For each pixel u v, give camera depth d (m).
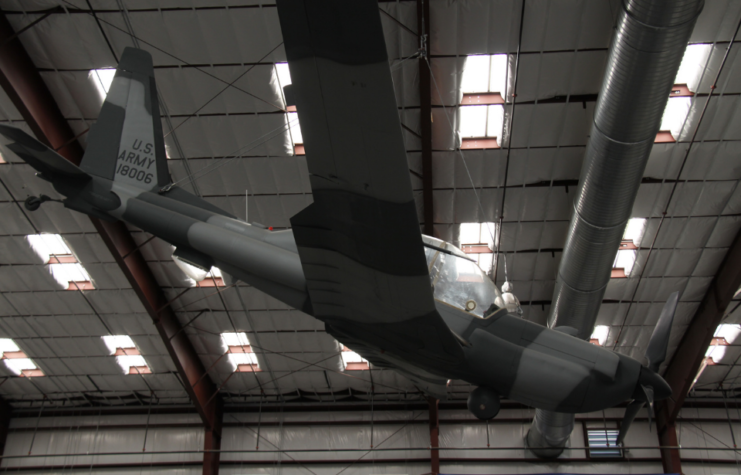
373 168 4.40
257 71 10.64
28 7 10.08
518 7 9.70
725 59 10.09
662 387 6.12
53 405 18.67
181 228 7.14
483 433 17.17
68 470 17.83
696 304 14.30
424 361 6.11
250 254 6.67
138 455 17.83
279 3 3.82
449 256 6.63
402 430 17.58
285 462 17.42
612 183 9.57
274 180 12.16
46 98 10.98
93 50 10.52
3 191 12.51
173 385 17.88
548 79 10.51
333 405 18.06
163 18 10.05
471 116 11.32
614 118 8.80
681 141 11.19
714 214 12.34
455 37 10.09
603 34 9.88
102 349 16.72
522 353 6.13
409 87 10.75
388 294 5.35
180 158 11.87
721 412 16.73
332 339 15.98
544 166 11.71
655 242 12.97
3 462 18.09
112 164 7.76
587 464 16.48
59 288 14.73
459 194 12.30
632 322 14.84
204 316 15.64
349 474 17.14
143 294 14.07
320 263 5.44
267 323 15.66
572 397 6.09
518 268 13.63
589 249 10.70
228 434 17.98
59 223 13.16
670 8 7.37
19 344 16.45
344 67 3.90
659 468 16.19
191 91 10.95
